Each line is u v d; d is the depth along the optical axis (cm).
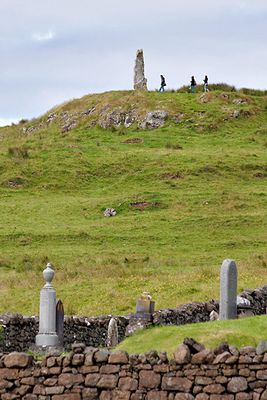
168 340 4050
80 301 8262
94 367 3609
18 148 17825
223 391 3484
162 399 3528
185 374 3525
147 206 14450
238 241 12244
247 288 7538
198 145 18875
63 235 12850
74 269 10300
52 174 16612
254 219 13238
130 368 3578
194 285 8662
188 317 6319
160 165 16850
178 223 13288
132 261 10981
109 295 8381
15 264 11094
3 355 3703
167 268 10331
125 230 13088
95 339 6256
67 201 15175
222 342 3675
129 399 3556
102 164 17175
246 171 16462
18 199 15425
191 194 15000
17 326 5919
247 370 3481
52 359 3650
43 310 5900
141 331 4291
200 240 12469
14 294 8694
